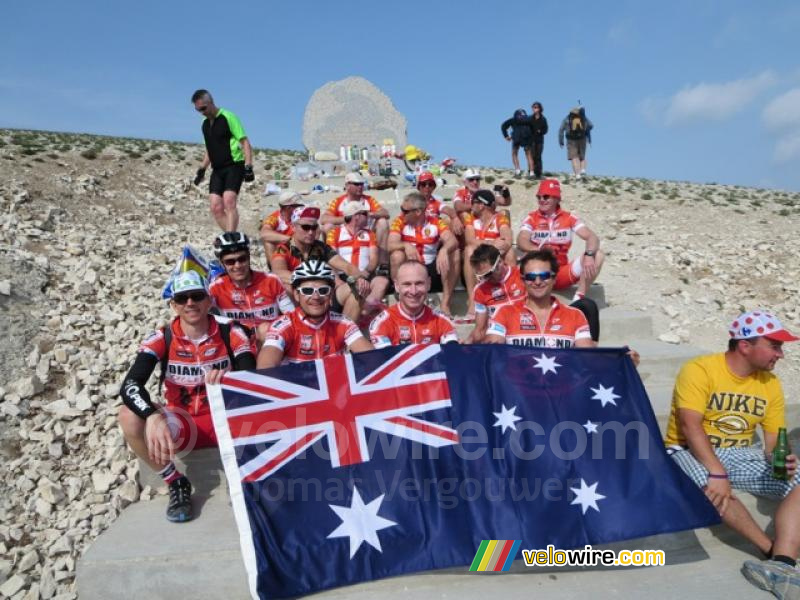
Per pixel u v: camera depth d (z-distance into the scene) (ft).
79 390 16.48
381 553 11.18
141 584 11.06
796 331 24.58
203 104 25.07
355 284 18.58
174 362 13.10
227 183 25.81
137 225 30.14
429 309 15.47
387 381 12.80
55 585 11.75
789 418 16.97
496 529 11.54
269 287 17.04
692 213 40.57
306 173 42.80
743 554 12.55
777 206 44.93
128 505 13.28
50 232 26.03
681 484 12.01
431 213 23.86
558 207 21.70
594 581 11.59
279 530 11.20
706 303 25.89
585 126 49.62
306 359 14.23
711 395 13.03
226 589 11.19
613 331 21.16
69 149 42.50
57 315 19.24
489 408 12.73
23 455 14.46
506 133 50.21
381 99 46.03
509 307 15.33
